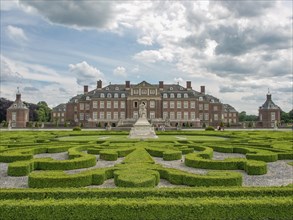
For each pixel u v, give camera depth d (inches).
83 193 390.6
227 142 1120.2
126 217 335.3
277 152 855.7
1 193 387.5
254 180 597.3
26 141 1147.3
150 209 337.1
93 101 4330.7
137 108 4249.5
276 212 341.7
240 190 398.9
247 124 3705.7
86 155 751.7
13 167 619.8
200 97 4591.5
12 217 329.4
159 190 396.2
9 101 4872.0
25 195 388.5
